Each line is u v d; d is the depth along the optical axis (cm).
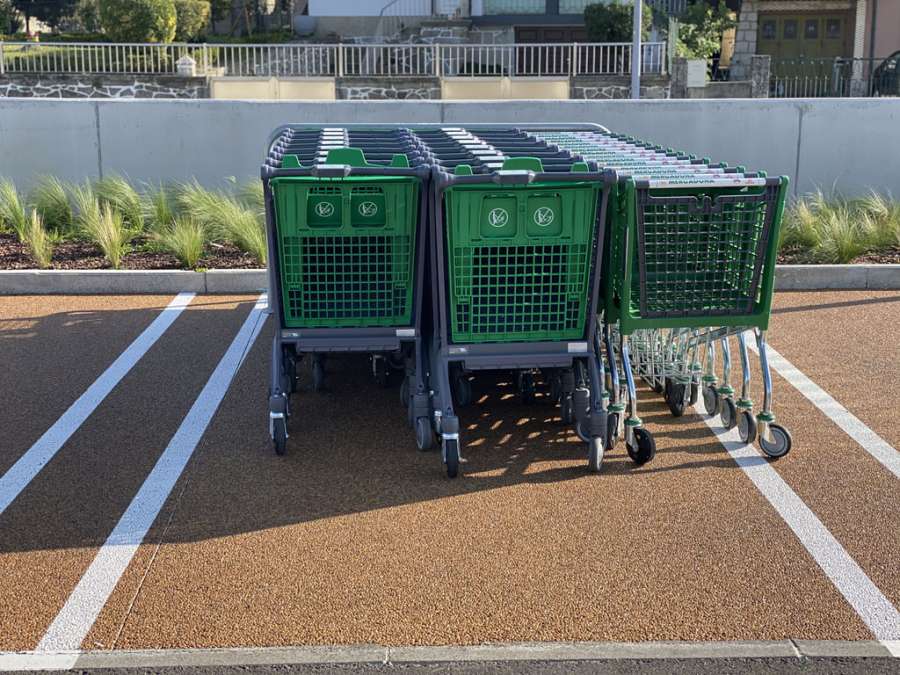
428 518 508
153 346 799
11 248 1077
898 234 1077
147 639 404
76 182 1247
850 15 2692
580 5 2667
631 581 447
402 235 588
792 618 418
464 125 907
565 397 631
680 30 2523
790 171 1252
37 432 623
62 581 448
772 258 557
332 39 2755
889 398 680
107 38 2759
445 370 571
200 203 1145
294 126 864
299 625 414
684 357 639
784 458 581
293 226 580
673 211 558
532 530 495
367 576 452
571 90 2198
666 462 578
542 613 422
